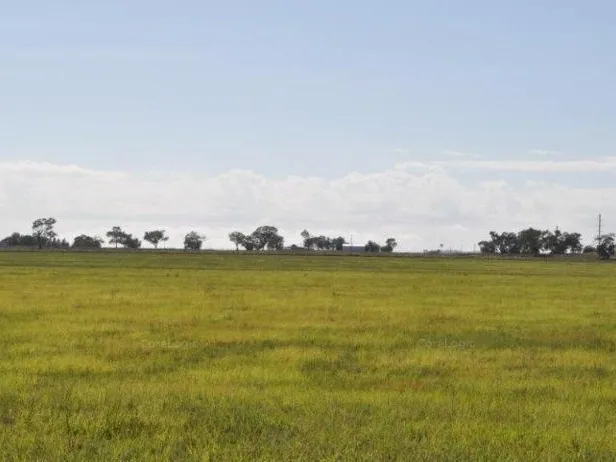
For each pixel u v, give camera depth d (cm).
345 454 1030
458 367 1892
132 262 10700
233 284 5362
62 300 3716
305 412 1295
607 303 3978
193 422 1210
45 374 1725
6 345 2197
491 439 1131
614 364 1970
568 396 1516
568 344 2370
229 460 1004
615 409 1402
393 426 1198
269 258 14200
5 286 4794
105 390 1456
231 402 1363
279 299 3931
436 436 1139
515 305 3775
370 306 3584
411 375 1769
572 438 1148
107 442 1084
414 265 11244
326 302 3778
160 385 1558
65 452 1024
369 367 1884
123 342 2286
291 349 2153
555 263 14450
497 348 2261
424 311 3362
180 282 5522
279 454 1027
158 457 1006
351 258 15275
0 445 1048
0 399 1377
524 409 1369
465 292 4788
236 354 2095
